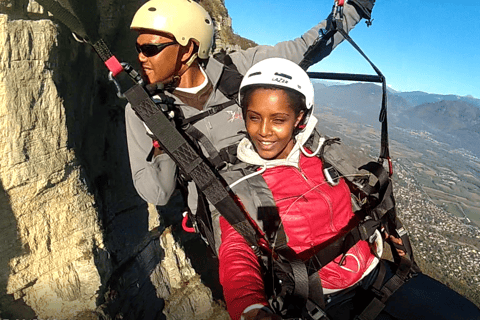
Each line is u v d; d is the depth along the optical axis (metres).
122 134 11.93
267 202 1.52
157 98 1.79
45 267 8.70
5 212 7.55
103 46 1.33
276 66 1.50
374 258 1.78
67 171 8.64
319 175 1.69
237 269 1.38
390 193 1.69
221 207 1.41
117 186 11.80
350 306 1.75
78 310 9.54
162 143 1.42
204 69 2.10
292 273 1.38
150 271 14.12
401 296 1.82
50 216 8.47
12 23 6.40
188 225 2.33
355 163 1.81
